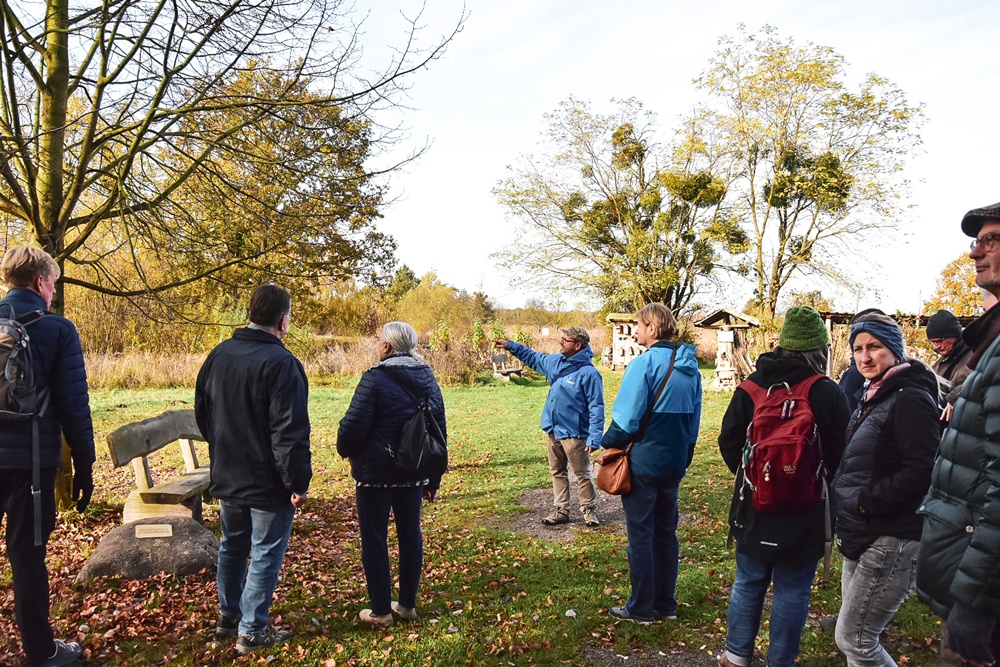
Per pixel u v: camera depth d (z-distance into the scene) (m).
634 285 33.28
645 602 4.10
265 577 3.65
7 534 3.17
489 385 21.11
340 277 7.59
